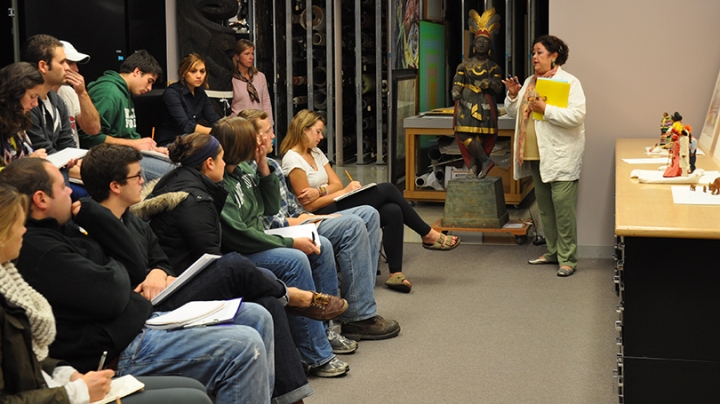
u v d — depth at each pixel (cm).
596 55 575
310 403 337
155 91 654
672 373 288
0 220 194
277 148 1131
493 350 401
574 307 472
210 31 746
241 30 1050
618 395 317
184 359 255
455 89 667
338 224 415
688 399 288
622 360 295
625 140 564
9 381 194
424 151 833
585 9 571
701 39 557
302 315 339
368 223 448
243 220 371
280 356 303
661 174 397
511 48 998
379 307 476
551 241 573
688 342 285
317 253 375
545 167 538
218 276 292
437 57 918
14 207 196
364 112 1184
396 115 752
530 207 783
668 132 495
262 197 400
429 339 419
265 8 1087
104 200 275
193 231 314
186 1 734
